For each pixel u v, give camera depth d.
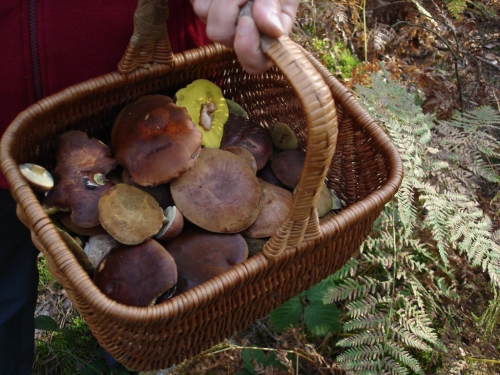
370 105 0.88
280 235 0.49
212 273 0.56
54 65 0.56
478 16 1.33
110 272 0.53
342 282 0.90
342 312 0.88
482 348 0.81
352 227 0.57
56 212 0.57
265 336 0.87
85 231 0.57
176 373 0.78
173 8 0.60
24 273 0.67
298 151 0.69
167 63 0.60
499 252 0.78
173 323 0.48
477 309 0.87
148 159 0.58
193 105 0.63
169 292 0.55
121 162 0.59
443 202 0.79
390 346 0.74
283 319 0.83
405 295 0.86
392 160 0.62
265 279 0.53
